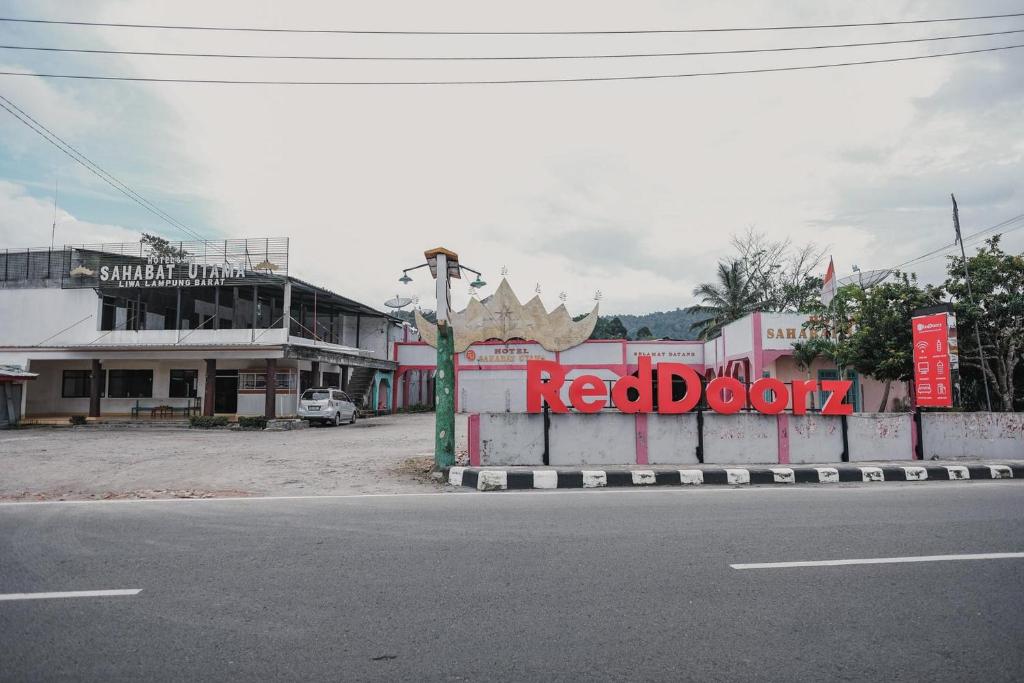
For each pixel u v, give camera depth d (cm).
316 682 318
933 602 430
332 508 762
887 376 1758
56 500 834
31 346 2502
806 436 1164
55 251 2648
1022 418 1202
